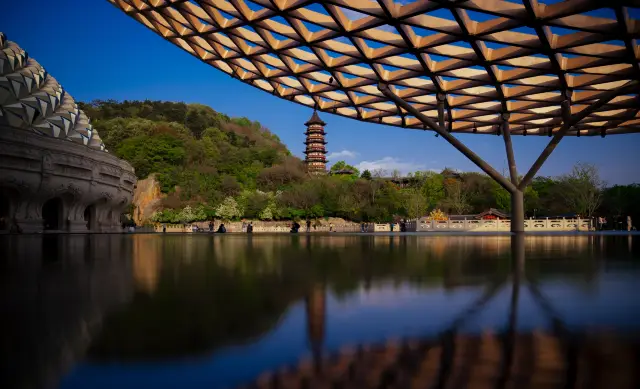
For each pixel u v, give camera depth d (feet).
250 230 177.17
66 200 159.33
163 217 283.79
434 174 326.85
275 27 68.28
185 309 14.69
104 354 9.73
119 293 18.01
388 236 104.58
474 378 8.54
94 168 166.61
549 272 25.82
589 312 14.51
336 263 31.99
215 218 282.97
